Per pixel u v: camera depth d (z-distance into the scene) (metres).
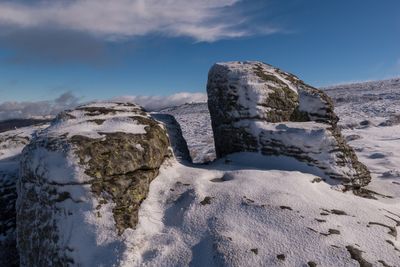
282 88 11.62
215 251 6.43
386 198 9.96
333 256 6.22
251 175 9.12
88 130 8.58
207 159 17.42
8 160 11.35
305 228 6.90
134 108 10.48
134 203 7.62
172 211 7.79
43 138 8.23
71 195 7.32
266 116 10.97
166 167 9.30
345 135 23.50
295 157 9.98
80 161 7.52
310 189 8.52
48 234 7.25
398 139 21.42
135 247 6.66
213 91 11.95
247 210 7.52
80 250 6.74
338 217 7.37
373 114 33.97
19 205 8.12
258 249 6.42
